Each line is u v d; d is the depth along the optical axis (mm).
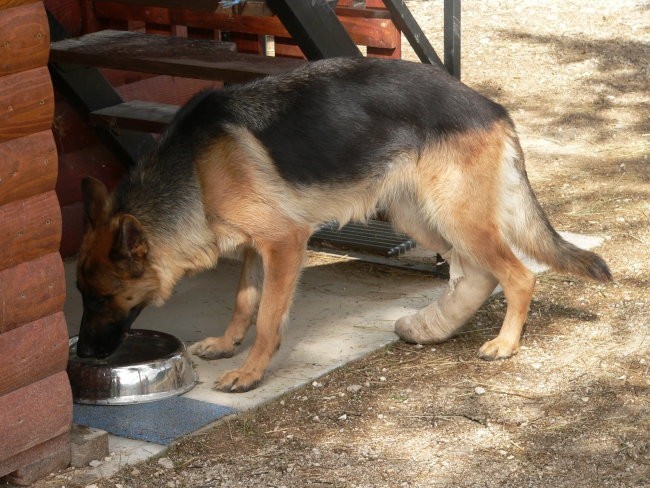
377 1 5020
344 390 4051
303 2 4203
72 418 3770
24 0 3438
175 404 3957
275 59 4430
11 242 3482
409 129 4082
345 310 4516
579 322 4398
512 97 6891
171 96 5344
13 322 3514
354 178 4066
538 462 3721
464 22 8633
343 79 4086
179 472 3699
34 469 3621
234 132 3959
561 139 6094
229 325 4242
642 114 6465
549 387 4043
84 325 3961
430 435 3844
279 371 4129
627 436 3809
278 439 3836
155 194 3953
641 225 5098
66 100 4883
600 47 7840
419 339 4277
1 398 3525
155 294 3990
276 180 3975
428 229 4270
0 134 3441
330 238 4984
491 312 4496
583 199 5383
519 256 4750
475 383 4078
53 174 3531
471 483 3650
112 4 5125
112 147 5035
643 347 4230
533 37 8141
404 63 4164
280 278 4008
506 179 4141
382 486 3645
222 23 5215
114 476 3662
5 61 3422
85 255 3908
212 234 3988
